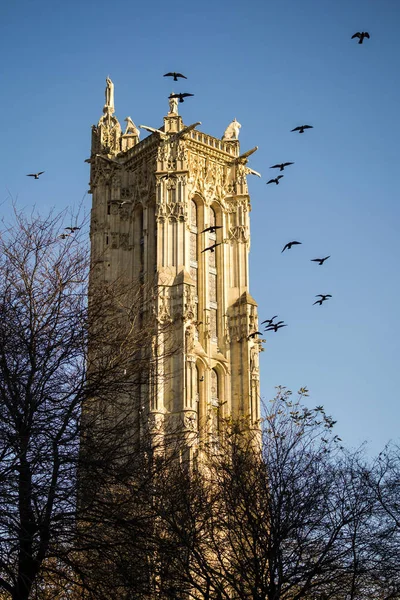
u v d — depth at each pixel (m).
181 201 102.00
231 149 111.81
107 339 36.94
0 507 30.91
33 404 32.16
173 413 91.06
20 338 33.59
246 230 108.38
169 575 34.56
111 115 113.94
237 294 105.75
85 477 32.81
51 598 32.56
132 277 105.12
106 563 32.88
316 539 38.94
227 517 41.41
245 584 39.84
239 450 46.47
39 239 36.56
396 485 41.50
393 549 40.19
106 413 37.50
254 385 101.69
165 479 38.59
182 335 94.50
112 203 101.06
